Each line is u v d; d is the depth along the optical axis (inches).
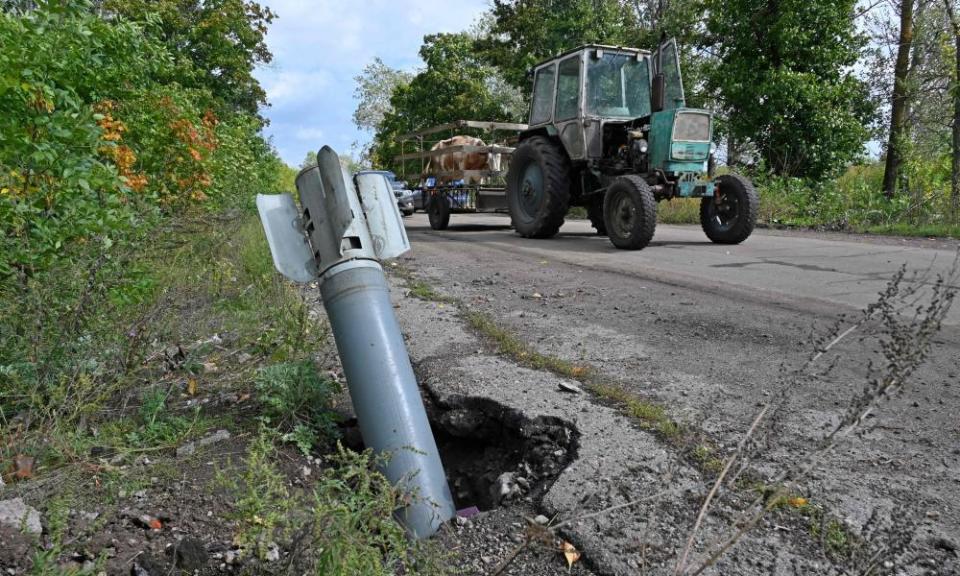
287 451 106.2
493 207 491.8
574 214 682.2
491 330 164.6
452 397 125.2
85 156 132.3
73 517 80.9
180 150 260.8
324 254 104.1
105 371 114.0
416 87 1371.8
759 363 137.4
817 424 104.9
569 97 385.1
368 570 65.2
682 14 767.7
